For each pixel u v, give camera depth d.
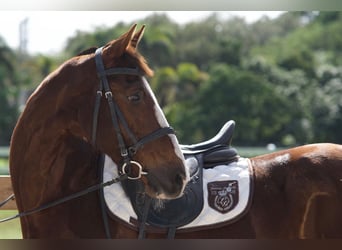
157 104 3.84
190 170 4.18
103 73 3.85
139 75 3.83
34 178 3.98
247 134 33.41
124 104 3.81
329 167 4.12
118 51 3.86
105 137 3.85
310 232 4.07
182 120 33.00
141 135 3.78
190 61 41.81
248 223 4.08
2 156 23.23
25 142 4.00
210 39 43.56
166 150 3.77
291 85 36.06
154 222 4.04
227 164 4.31
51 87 3.98
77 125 3.95
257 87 33.59
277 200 4.12
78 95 3.91
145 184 3.84
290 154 4.27
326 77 37.00
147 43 39.72
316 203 4.07
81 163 4.10
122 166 3.84
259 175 4.21
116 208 4.04
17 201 4.09
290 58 39.81
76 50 40.62
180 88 36.88
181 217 4.05
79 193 3.97
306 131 33.88
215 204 4.10
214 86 33.50
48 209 4.02
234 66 38.88
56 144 3.99
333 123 34.06
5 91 35.88
